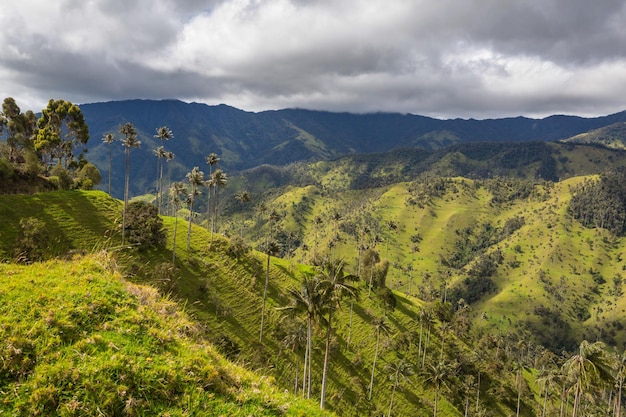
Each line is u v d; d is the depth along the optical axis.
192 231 116.06
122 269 13.88
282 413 9.82
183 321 12.11
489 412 98.12
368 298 125.25
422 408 89.69
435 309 134.62
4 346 8.36
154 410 8.30
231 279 98.75
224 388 9.77
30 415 7.49
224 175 112.75
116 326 10.12
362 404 80.69
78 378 8.24
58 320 9.45
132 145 93.31
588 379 44.97
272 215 143.88
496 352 141.00
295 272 118.44
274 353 78.06
